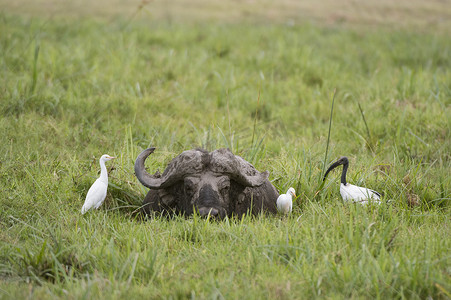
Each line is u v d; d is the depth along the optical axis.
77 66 47.09
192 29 68.31
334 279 16.39
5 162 27.36
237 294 15.64
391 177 27.69
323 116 40.75
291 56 54.72
